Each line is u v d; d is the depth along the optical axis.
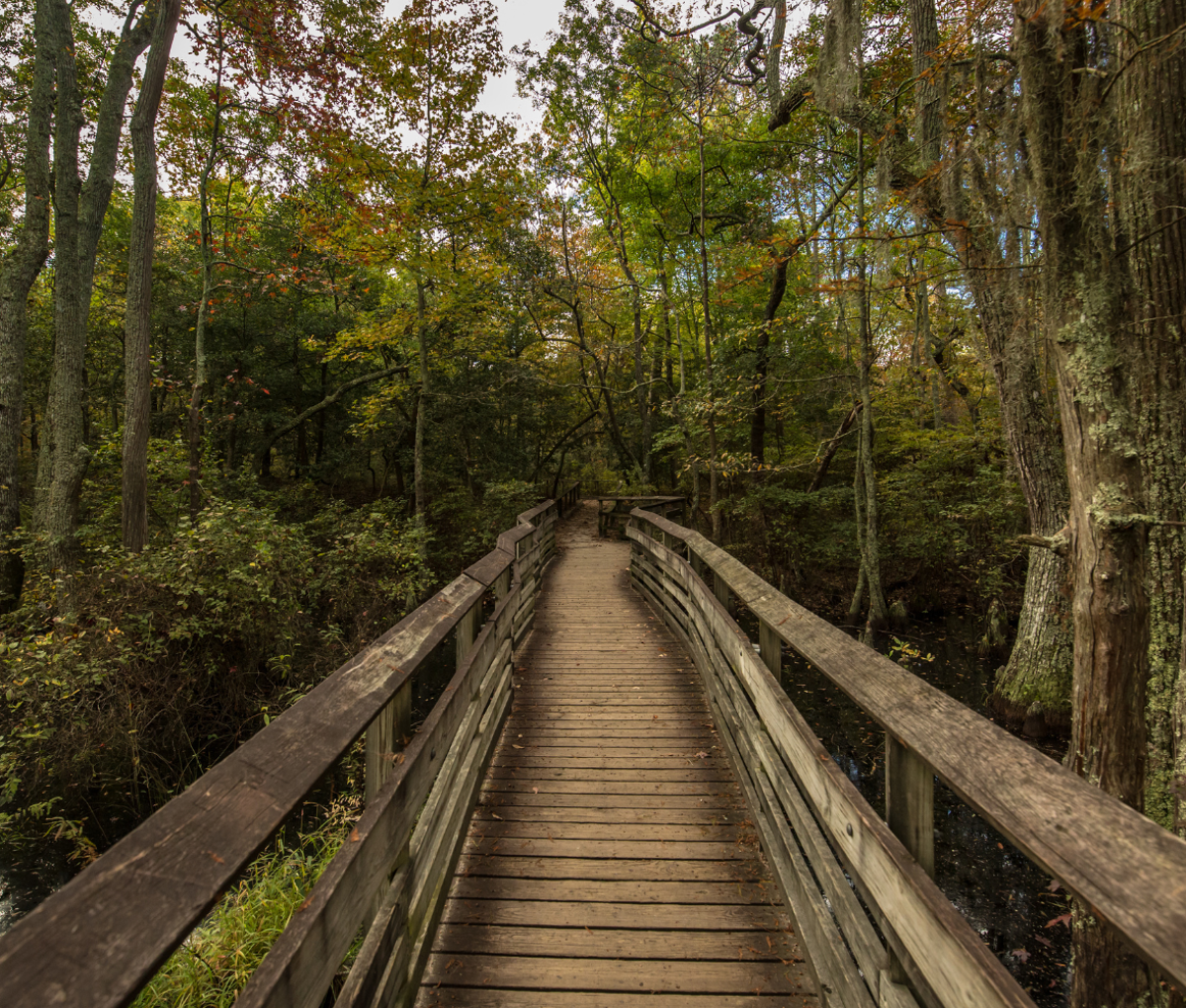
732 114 12.79
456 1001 1.98
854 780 5.89
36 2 9.37
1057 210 2.93
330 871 1.33
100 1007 0.66
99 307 16.41
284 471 20.73
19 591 9.13
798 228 16.38
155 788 5.90
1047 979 3.72
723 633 3.68
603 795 3.32
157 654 6.37
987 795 1.05
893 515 12.38
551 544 12.30
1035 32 2.94
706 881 2.59
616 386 23.34
